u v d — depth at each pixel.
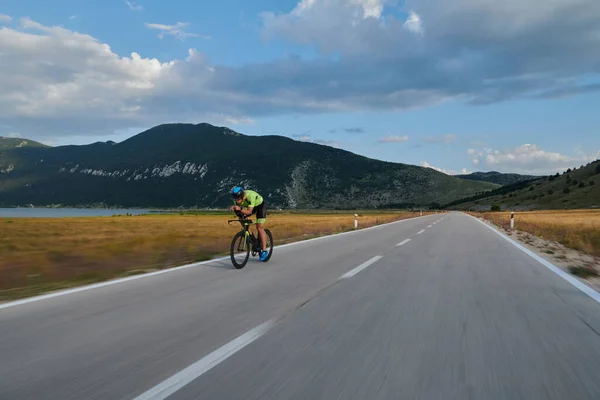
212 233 27.03
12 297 7.17
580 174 186.38
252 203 10.12
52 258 13.16
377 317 5.50
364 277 8.52
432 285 7.68
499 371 3.72
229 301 6.43
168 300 6.52
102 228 38.28
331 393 3.27
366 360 3.96
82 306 6.16
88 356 4.08
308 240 17.55
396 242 16.47
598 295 6.86
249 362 3.91
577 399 3.20
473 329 4.98
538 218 46.91
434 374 3.65
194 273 9.11
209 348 4.30
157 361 3.94
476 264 10.38
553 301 6.43
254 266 10.12
